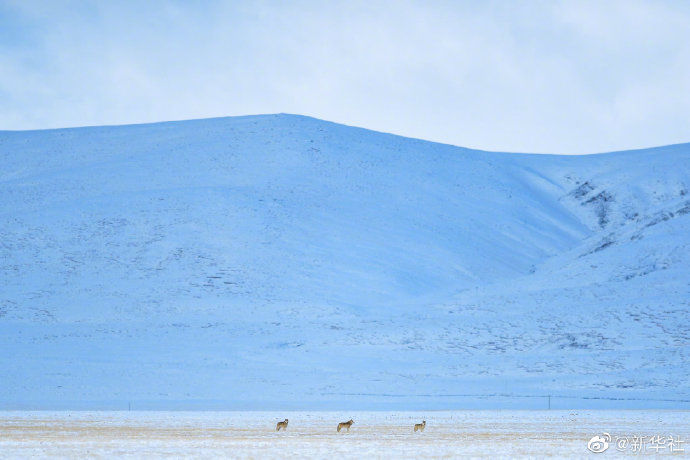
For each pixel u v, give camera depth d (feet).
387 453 159.63
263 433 216.54
